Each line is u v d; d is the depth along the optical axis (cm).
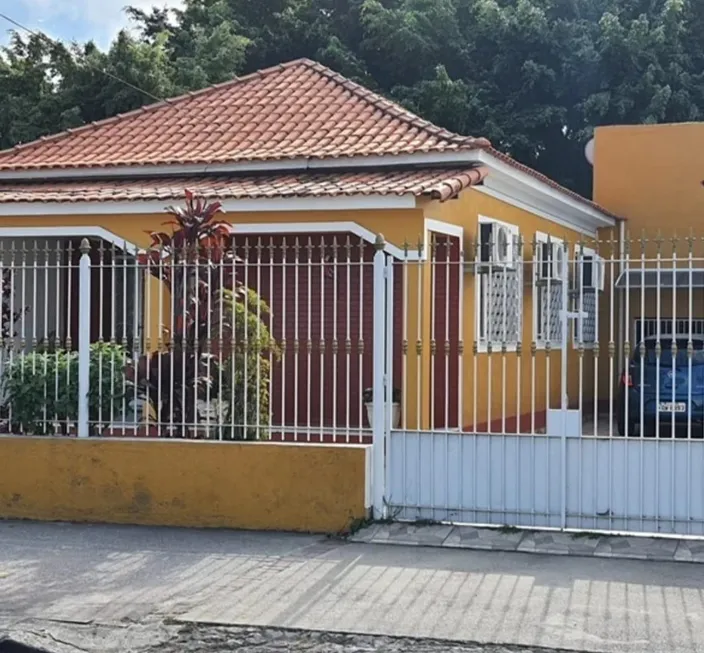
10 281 1015
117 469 893
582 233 1875
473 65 2958
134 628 619
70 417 923
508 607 647
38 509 911
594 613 634
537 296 977
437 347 1208
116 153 1452
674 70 2711
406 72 2998
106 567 751
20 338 952
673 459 791
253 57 3114
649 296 1573
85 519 899
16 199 1245
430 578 713
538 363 1393
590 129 2702
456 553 779
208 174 1346
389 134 1352
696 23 2839
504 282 1089
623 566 741
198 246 902
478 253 989
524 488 820
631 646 576
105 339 1030
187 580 716
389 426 848
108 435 914
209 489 872
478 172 1217
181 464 878
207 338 891
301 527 850
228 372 888
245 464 864
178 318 901
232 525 866
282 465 855
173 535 847
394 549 793
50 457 909
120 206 1222
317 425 1030
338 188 1155
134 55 2659
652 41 2728
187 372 896
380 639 594
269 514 858
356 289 1106
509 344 1328
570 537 798
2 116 2703
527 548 782
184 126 1516
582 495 809
